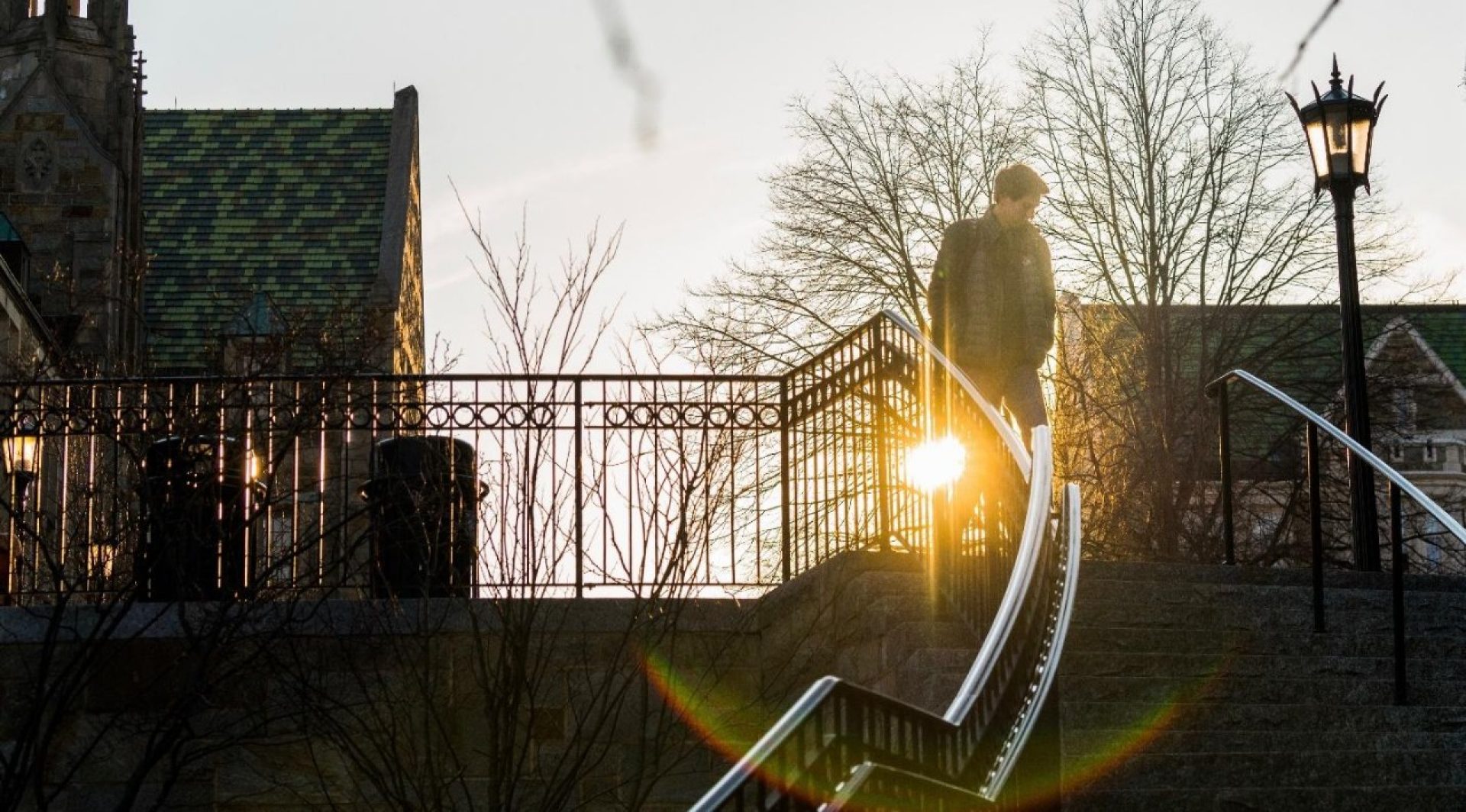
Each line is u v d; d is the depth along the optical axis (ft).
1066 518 29.09
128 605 39.24
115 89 132.46
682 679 40.96
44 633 40.57
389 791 38.19
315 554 46.16
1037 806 25.55
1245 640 34.55
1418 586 40.45
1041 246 40.50
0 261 86.38
